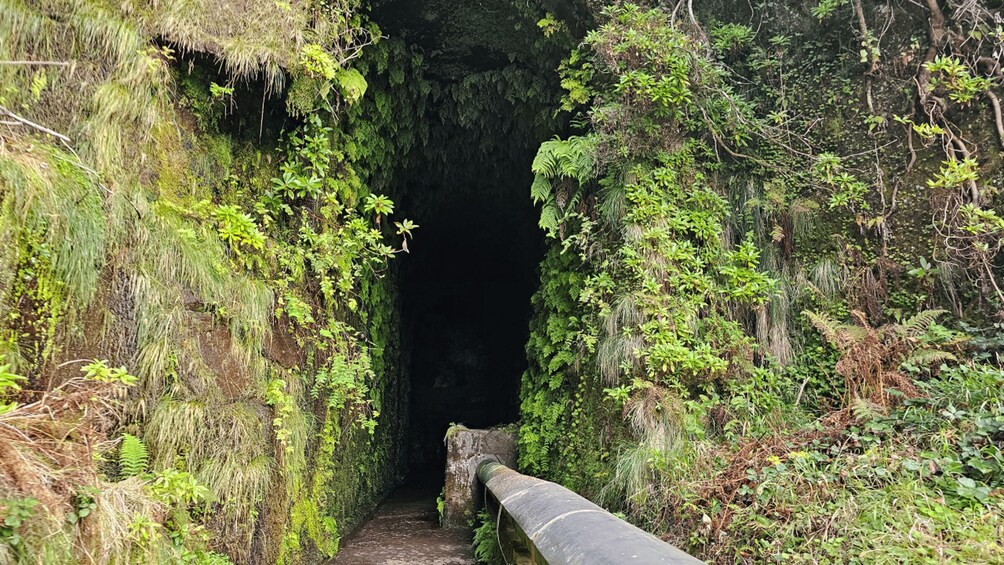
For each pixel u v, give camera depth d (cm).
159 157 393
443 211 1125
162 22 402
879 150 561
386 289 902
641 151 582
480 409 1698
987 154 508
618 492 471
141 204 365
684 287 529
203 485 361
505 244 1323
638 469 457
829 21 595
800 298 561
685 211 562
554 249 696
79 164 333
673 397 491
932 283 515
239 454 388
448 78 734
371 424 593
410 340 1423
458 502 768
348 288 558
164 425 349
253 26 443
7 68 333
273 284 470
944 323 505
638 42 548
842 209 568
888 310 528
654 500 438
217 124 450
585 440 570
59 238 314
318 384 526
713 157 596
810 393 525
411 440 1598
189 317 382
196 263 392
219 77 444
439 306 1684
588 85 621
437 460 1602
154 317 357
